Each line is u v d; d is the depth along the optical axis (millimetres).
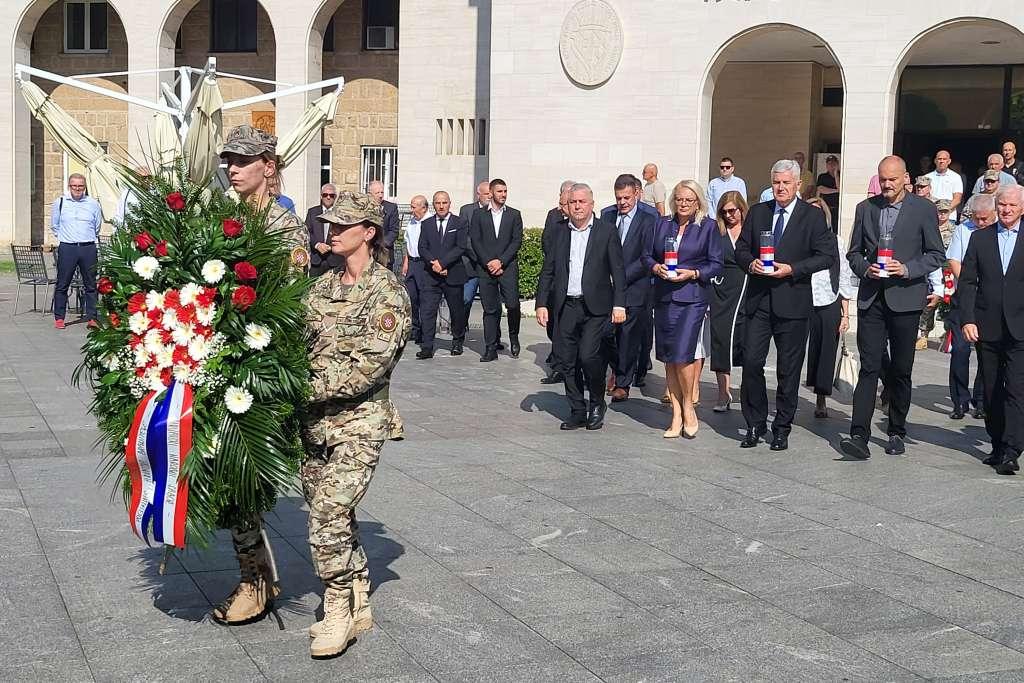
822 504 7836
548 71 22922
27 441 9531
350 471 5176
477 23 27812
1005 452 8836
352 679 4910
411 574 6293
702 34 21844
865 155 20891
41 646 5234
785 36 22859
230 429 5047
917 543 6965
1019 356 8789
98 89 15477
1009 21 19859
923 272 9188
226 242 5129
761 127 27281
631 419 11047
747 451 9570
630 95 22422
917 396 12484
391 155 30766
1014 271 8805
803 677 4977
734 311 11180
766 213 9508
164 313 5070
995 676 5020
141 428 5086
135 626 5492
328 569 5133
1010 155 17109
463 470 8688
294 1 28703
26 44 31250
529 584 6148
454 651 5227
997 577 6352
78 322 17906
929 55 24188
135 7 29891
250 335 5043
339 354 5145
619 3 22328
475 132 28078
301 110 28797
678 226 9961
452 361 14969
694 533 7113
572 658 5156
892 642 5395
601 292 10266
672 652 5238
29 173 31797
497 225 15070
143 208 5355
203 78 12586
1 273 26438
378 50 30547
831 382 10938
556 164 23016
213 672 4965
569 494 8016
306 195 29531
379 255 5379
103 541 6801
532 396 12320
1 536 6863
